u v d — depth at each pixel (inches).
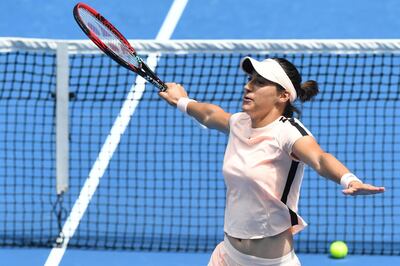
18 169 1407.5
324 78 1562.5
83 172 1401.3
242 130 808.3
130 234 1278.3
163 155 1435.8
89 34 880.9
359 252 1221.7
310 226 1289.4
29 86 1553.9
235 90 1523.1
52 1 1891.0
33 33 1774.1
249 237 800.3
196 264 1196.5
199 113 885.2
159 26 1798.7
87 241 1256.8
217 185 1376.7
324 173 736.3
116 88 1551.4
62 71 1275.8
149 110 1521.9
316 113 1501.0
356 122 1476.4
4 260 1203.9
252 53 1278.3
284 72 787.4
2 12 1844.2
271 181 780.6
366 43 1274.6
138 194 1360.7
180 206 1333.7
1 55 1609.3
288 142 767.1
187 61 1603.1
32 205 1333.7
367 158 1414.9
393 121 1480.1
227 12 1843.0
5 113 1514.5
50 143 1456.7
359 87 1537.9
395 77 1560.0
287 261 806.5
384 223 1291.8
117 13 1845.5
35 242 1250.0
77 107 1523.1
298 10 1840.6
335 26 1775.3
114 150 1445.6
